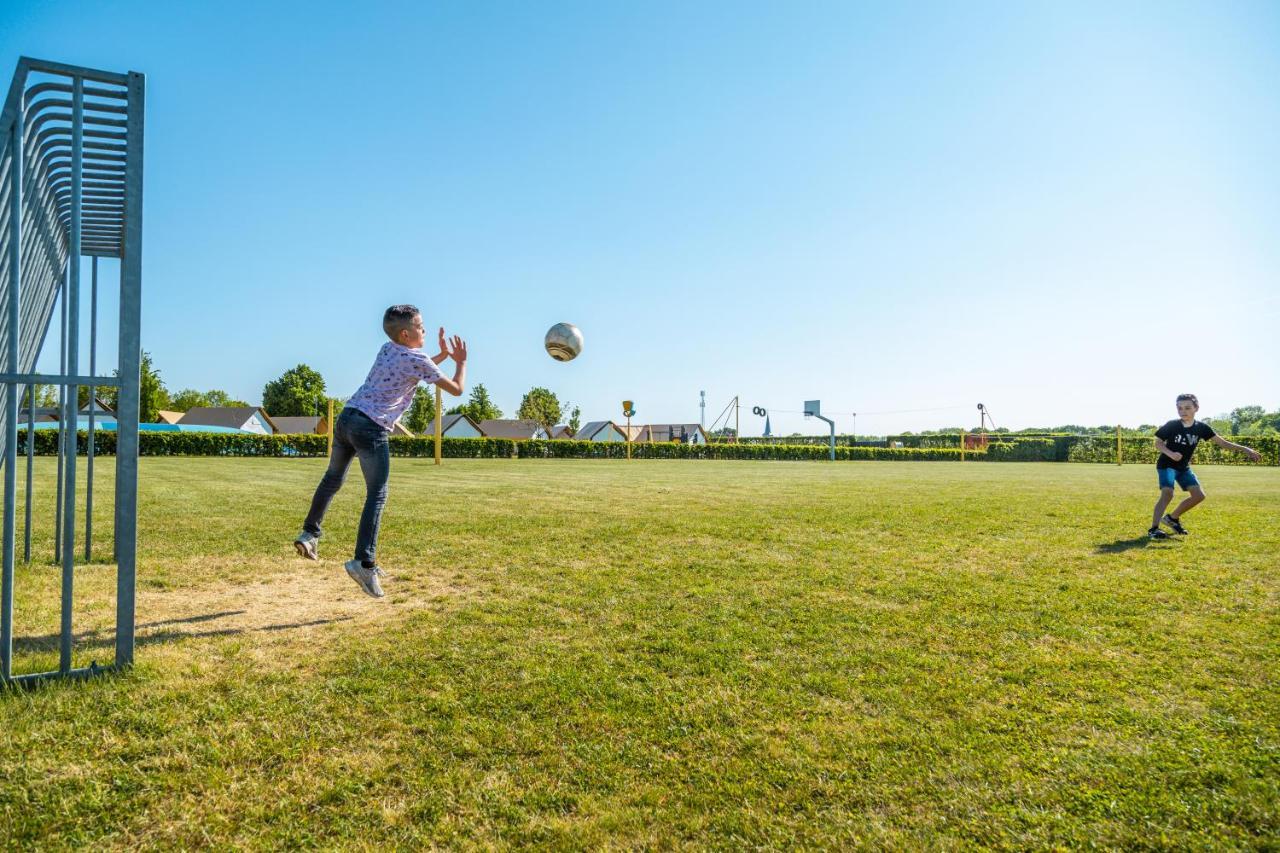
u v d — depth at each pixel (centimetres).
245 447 3397
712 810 211
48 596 444
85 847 189
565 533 745
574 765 237
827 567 570
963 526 809
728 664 336
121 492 311
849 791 221
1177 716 276
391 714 275
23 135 295
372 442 403
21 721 257
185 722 263
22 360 480
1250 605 447
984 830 200
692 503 1064
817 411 6241
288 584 501
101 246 539
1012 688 306
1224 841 193
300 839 195
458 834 198
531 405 9219
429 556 613
